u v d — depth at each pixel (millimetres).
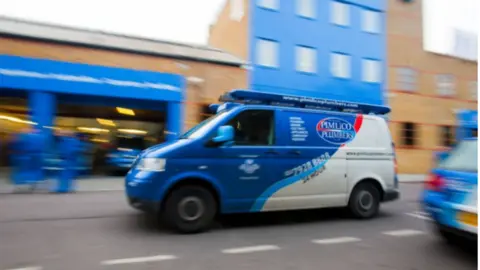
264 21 18469
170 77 14094
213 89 14969
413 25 21609
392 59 20891
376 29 20891
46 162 10062
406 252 4734
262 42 18406
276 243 5070
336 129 6547
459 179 4359
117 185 10883
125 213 6805
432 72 21594
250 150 5801
